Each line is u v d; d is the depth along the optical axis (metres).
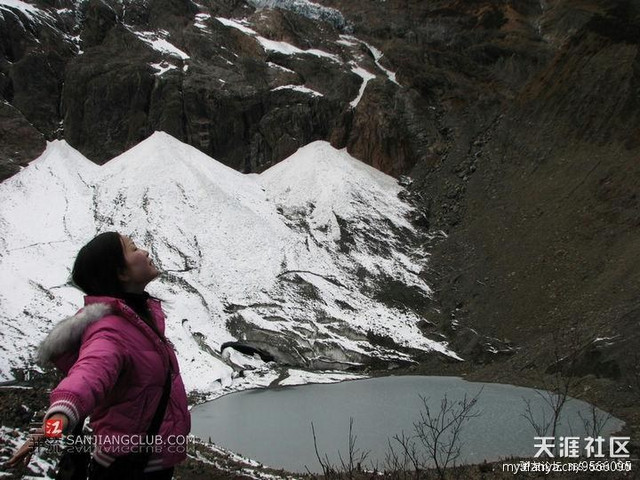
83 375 2.34
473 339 33.28
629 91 39.91
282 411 23.16
